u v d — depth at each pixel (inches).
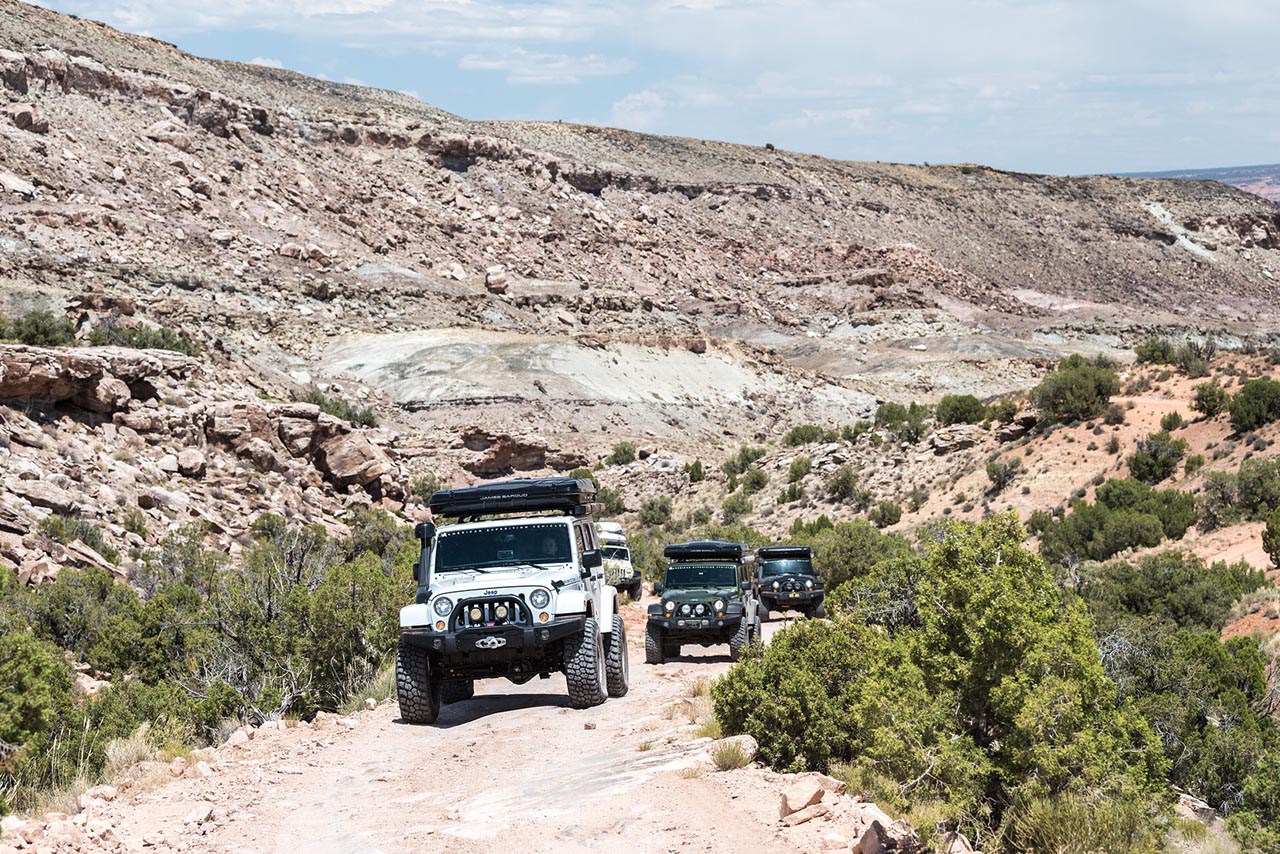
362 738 514.3
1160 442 2151.8
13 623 765.3
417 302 6053.2
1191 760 627.5
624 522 3171.8
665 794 337.1
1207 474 1979.6
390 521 1544.0
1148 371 2655.0
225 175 6771.7
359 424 3203.7
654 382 5369.1
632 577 1444.4
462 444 3604.8
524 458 3698.3
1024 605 362.0
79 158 5984.3
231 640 652.1
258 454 1811.0
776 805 322.7
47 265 4338.1
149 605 765.9
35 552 1059.3
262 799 388.5
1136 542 1804.9
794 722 382.9
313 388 3863.2
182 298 4852.4
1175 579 1321.4
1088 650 369.7
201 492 1588.3
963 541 377.1
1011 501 2223.2
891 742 343.3
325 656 640.4
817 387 6048.2
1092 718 363.9
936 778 340.8
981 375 6889.8
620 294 7672.2
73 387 1576.0
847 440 3134.8
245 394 2092.8
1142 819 334.6
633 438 4581.7
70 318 2878.9
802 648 419.8
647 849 286.4
